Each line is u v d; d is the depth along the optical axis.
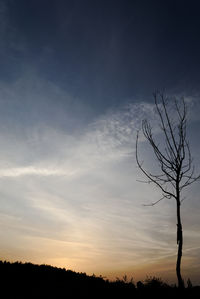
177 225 6.91
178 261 6.60
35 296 12.31
